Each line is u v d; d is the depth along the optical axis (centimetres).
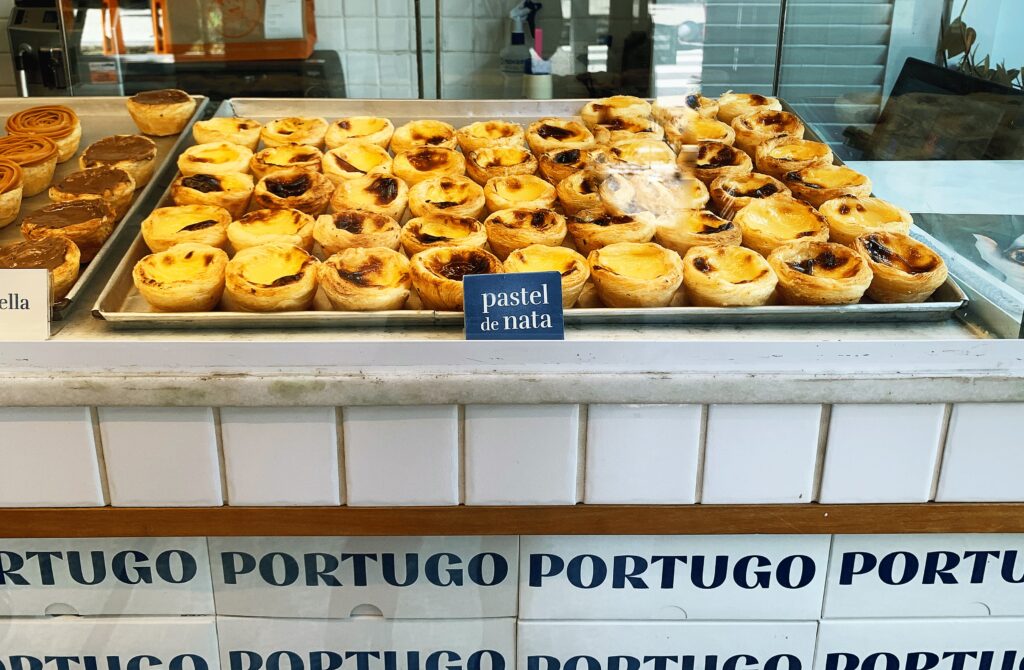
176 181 146
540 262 121
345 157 157
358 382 109
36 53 223
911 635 128
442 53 192
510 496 117
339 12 193
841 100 162
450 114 179
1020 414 113
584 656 129
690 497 118
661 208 135
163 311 117
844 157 159
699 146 153
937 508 118
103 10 188
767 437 114
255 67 197
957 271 125
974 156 141
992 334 115
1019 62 139
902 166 147
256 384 108
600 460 115
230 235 131
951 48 148
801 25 159
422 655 129
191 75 194
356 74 202
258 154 158
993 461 116
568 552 122
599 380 110
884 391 111
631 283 116
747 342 111
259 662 129
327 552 121
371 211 139
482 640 129
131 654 128
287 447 113
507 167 153
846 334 115
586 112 169
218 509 117
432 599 125
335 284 117
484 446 114
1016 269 122
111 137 160
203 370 110
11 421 111
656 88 169
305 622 126
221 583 124
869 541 122
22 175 143
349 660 130
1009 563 124
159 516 117
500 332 111
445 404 111
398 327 116
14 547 120
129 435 112
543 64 186
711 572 124
